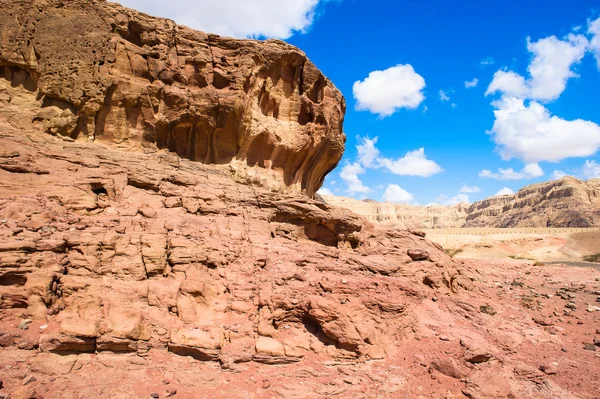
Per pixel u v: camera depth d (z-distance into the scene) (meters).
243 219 19.55
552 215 161.75
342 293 15.84
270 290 15.41
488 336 16.38
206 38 22.53
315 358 13.44
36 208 14.08
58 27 19.14
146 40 21.02
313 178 29.73
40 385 9.97
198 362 12.27
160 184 18.45
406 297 17.58
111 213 16.03
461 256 68.38
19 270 11.70
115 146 19.89
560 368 14.64
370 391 12.17
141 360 11.67
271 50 24.22
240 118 22.45
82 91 18.88
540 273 34.47
